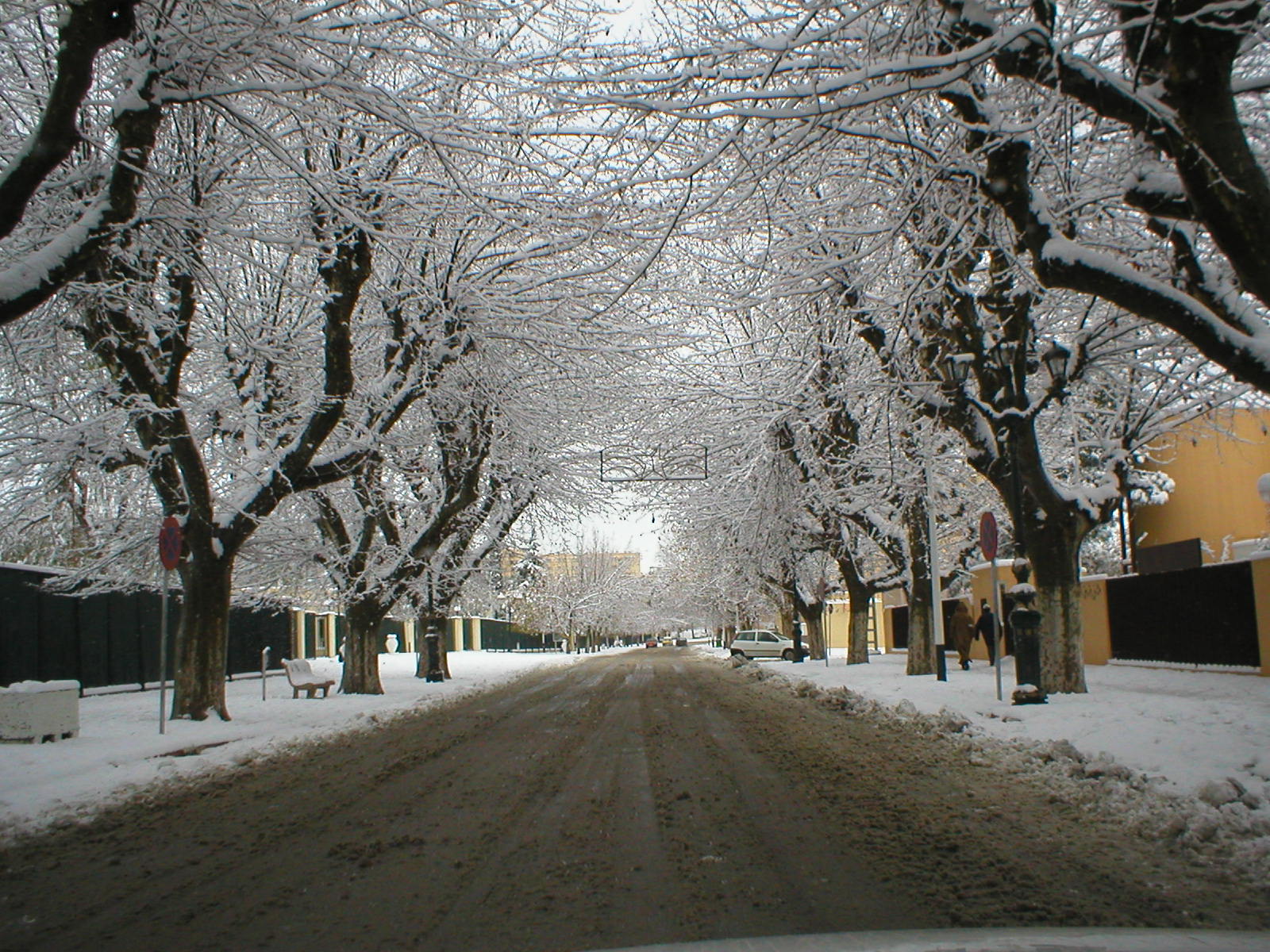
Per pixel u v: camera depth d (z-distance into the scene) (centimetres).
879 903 506
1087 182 1104
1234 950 404
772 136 912
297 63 1078
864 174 1119
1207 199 696
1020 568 1430
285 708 1752
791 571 3089
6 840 732
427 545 2227
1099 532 3416
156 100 974
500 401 1994
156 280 1361
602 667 3619
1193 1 660
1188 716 1092
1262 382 743
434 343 1817
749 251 1575
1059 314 1566
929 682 1891
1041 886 533
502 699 2042
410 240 1382
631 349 1912
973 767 941
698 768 983
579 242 1454
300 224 1376
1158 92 749
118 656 2070
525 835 688
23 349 1324
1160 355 1366
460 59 1207
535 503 2602
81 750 1130
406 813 784
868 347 1933
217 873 613
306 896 551
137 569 1902
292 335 1698
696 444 2253
